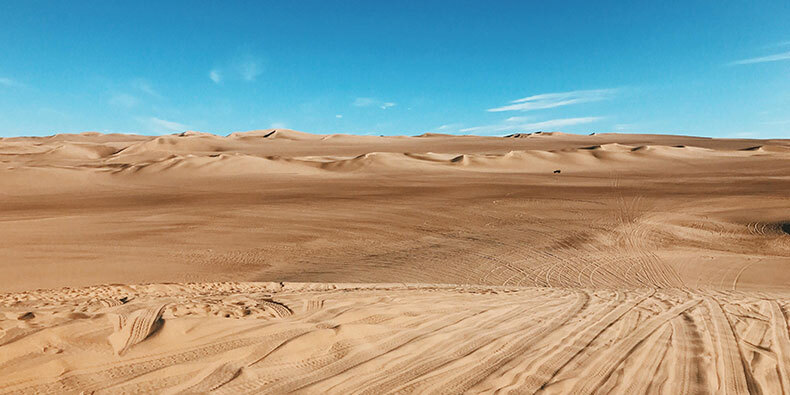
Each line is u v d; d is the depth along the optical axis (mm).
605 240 19516
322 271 14508
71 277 12891
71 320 4039
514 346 5145
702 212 25969
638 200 30234
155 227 22047
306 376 3838
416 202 30250
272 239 20047
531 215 25547
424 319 5840
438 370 4273
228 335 4281
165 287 8266
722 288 12906
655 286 13109
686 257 16969
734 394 4289
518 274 14328
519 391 3953
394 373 4109
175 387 3352
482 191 35719
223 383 3514
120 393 3154
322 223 23688
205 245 18578
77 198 34156
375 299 6656
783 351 5766
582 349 5203
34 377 3100
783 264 16047
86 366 3371
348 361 4227
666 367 4805
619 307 7812
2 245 16984
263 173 51500
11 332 3572
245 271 14688
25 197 34969
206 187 40281
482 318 6254
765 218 23812
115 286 8289
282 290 8094
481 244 18953
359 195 34062
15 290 11117
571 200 30469
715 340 5926
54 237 19062
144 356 3680
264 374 3744
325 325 4930
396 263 15758
